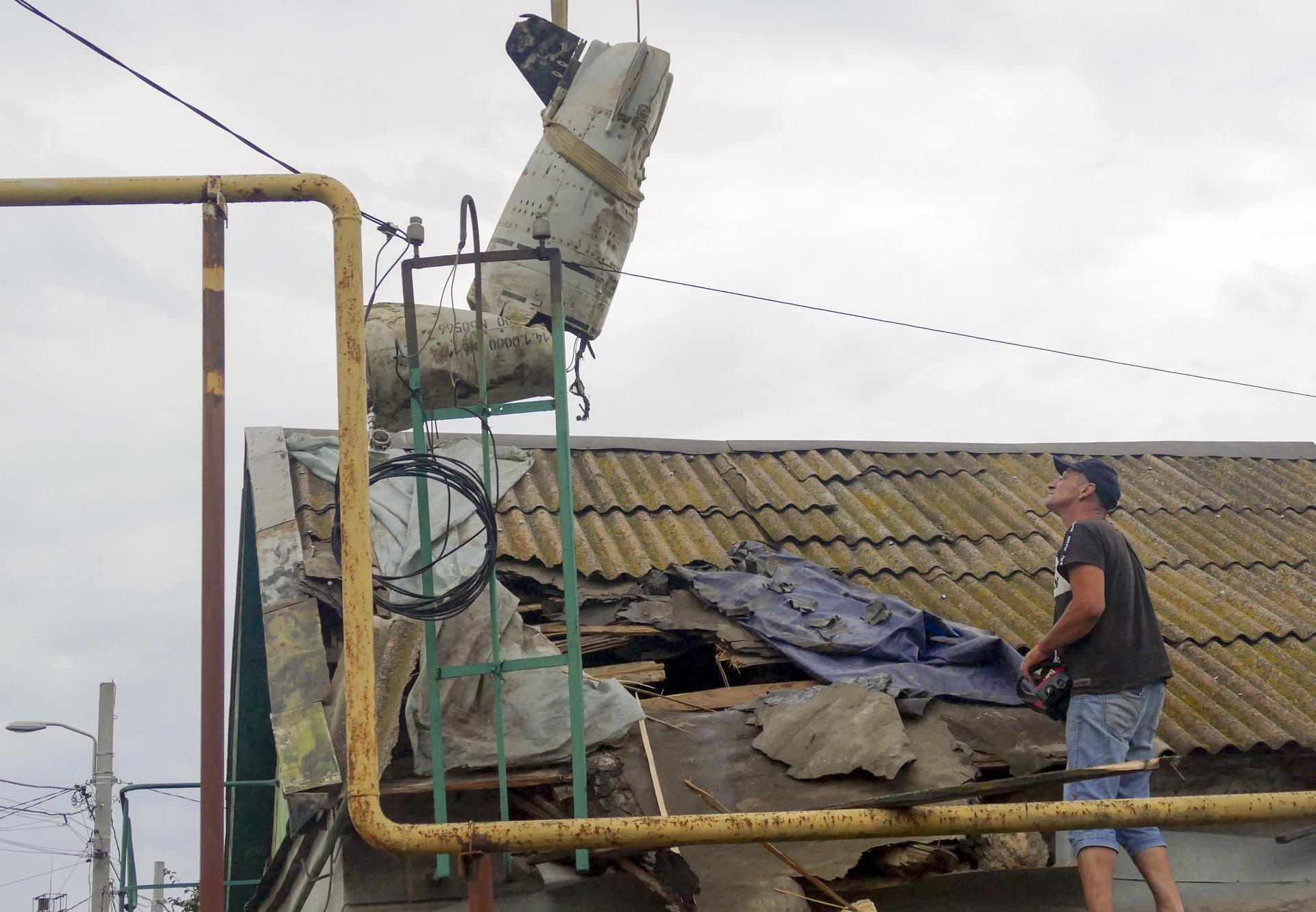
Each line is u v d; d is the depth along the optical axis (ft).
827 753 17.22
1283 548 27.50
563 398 15.89
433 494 21.56
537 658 15.44
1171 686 21.39
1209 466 31.37
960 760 17.51
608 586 22.24
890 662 19.84
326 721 17.07
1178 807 12.14
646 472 26.89
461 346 17.76
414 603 15.60
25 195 12.94
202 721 11.98
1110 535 16.21
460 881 17.07
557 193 19.39
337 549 17.58
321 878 19.38
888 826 12.07
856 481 28.04
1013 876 17.51
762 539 25.25
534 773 16.60
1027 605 23.72
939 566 24.99
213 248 13.00
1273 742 20.02
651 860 16.46
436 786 15.25
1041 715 18.66
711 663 21.72
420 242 16.15
